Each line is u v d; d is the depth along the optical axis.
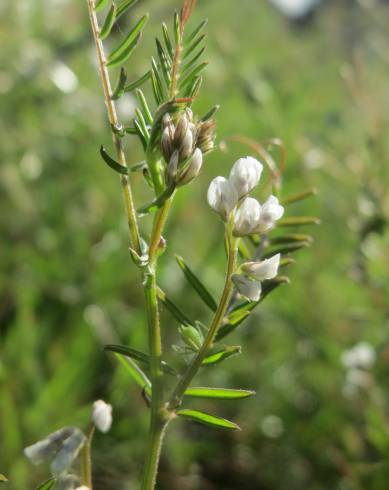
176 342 0.22
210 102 0.31
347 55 0.41
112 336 0.22
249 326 0.24
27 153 0.27
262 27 0.44
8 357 0.20
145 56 0.30
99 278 0.24
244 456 0.21
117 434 0.20
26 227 0.25
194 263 0.25
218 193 0.09
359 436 0.21
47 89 0.29
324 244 0.26
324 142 0.31
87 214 0.27
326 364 0.23
